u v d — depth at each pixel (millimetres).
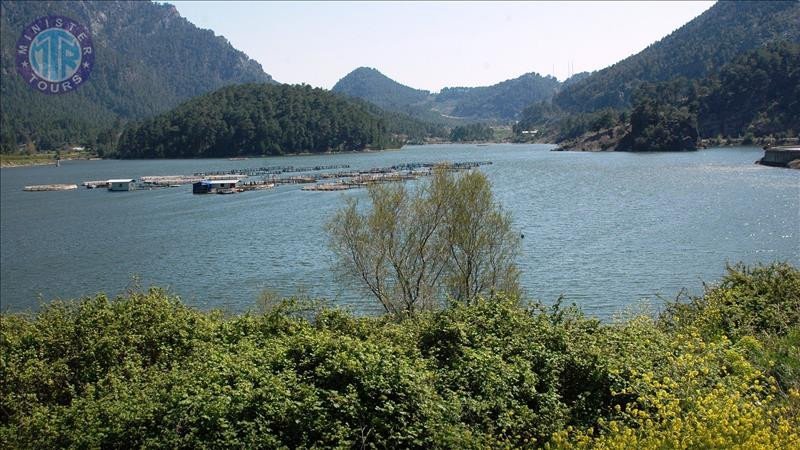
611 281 39719
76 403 11438
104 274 49094
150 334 14695
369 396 9984
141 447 9648
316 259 50531
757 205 65250
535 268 43469
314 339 11586
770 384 11070
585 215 65125
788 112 171500
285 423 9570
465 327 12992
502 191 89250
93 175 156750
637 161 139250
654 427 9367
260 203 88188
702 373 10727
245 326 15172
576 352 11695
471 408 10234
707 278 39375
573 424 10547
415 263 31688
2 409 12609
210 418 9438
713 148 170000
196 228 69125
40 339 14500
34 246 61688
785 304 15070
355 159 193000
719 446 8664
